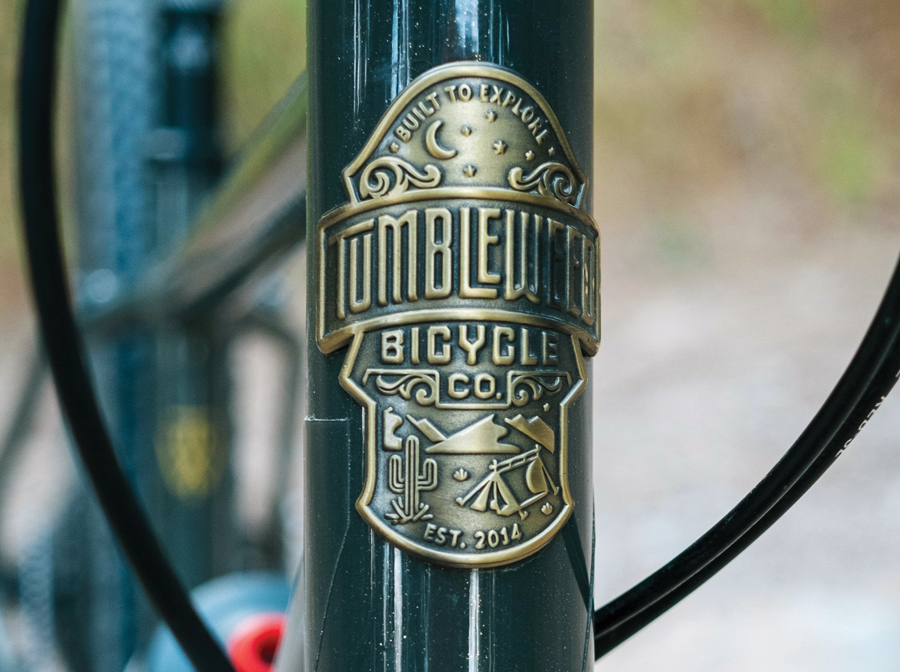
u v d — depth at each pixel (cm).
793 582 192
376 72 36
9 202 475
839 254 402
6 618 116
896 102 477
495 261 35
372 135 36
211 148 102
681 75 493
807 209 437
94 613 115
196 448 104
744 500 38
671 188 461
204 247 77
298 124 54
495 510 35
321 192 37
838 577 193
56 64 47
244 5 452
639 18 511
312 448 37
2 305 451
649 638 177
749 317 354
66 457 117
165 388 104
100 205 106
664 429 282
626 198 458
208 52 102
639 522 236
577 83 37
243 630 58
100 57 105
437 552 35
